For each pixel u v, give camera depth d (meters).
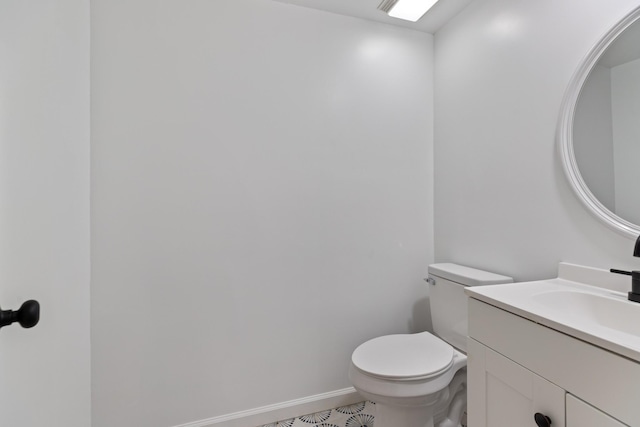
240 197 1.56
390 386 1.18
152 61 1.42
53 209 0.82
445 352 1.37
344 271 1.75
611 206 1.05
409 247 1.88
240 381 1.56
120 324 1.38
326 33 1.71
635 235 0.98
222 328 1.53
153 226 1.43
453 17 1.77
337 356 1.73
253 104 1.58
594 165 1.10
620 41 1.04
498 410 0.94
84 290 1.18
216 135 1.52
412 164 1.89
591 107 1.11
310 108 1.68
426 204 1.91
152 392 1.42
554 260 1.23
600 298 0.97
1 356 0.54
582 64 1.12
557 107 1.22
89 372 1.25
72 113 0.99
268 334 1.61
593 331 0.69
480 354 1.01
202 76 1.50
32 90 0.68
